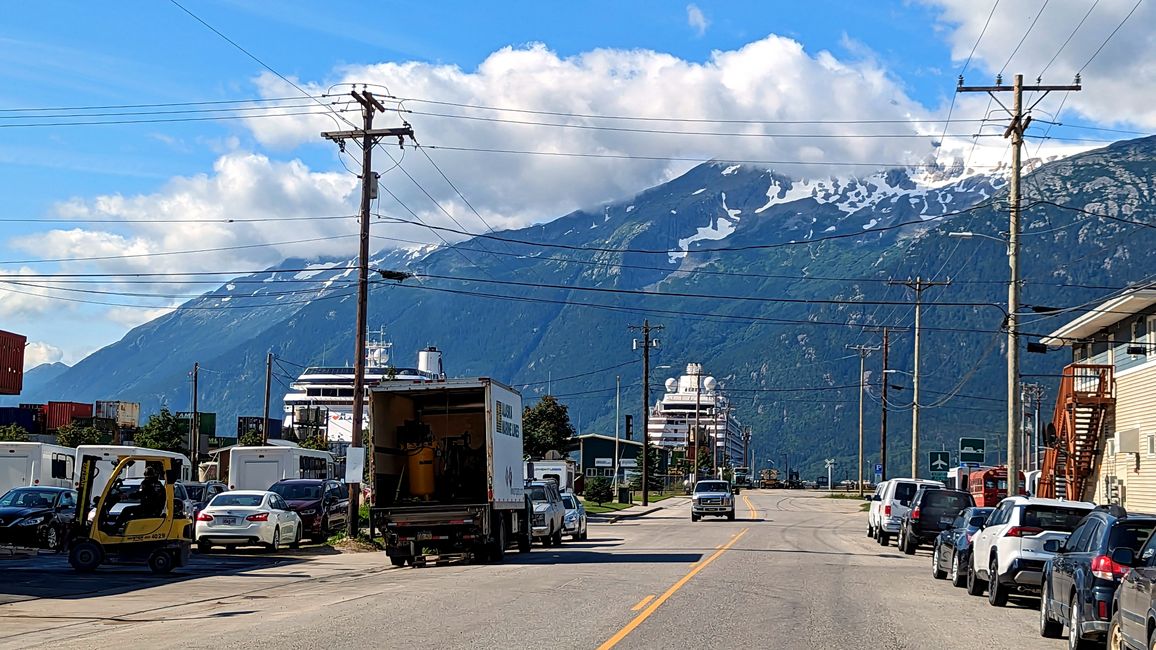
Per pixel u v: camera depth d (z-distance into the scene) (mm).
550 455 80188
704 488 60562
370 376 167750
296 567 28031
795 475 198000
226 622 16344
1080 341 50938
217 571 26734
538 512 35750
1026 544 19281
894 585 23500
